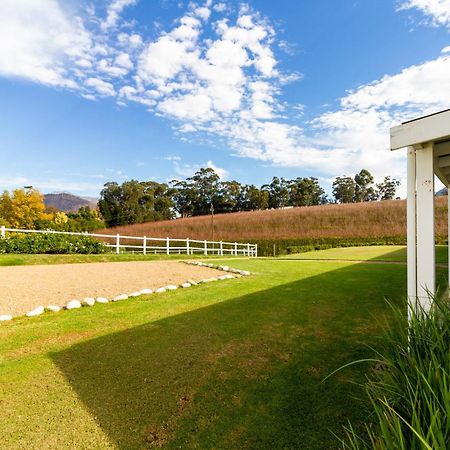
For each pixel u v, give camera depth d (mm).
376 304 5191
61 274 7660
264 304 5387
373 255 17047
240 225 36844
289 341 3709
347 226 32781
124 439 2119
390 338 2238
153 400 2568
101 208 48000
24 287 6121
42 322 4371
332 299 5641
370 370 2910
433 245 2566
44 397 2611
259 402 2504
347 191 63938
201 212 57562
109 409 2449
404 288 6441
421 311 2219
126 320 4531
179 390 2713
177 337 3896
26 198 32812
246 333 3998
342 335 3832
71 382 2848
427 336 1905
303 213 37625
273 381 2818
